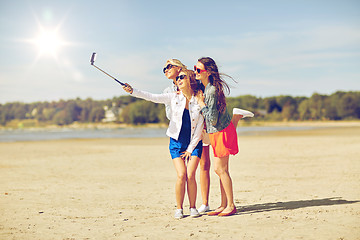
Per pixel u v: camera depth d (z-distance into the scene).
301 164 10.94
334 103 107.94
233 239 3.89
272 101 123.75
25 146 22.59
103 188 7.63
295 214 4.93
